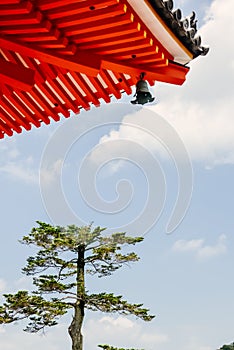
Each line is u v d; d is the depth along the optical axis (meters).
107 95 6.21
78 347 24.81
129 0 4.42
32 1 4.29
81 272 25.80
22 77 4.86
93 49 4.85
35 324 24.88
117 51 4.88
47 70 5.42
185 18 4.98
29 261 25.70
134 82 5.91
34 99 6.39
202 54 5.32
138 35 4.65
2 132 7.18
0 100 6.38
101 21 4.47
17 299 24.19
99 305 25.34
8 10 4.27
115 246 25.39
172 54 5.20
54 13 4.38
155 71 5.20
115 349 24.06
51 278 25.33
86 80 6.06
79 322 25.17
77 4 4.29
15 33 4.56
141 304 25.41
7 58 5.25
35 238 25.03
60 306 24.39
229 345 52.66
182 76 5.38
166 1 4.56
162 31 4.81
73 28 4.55
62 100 6.45
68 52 4.71
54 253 25.59
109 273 26.33
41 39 4.59
